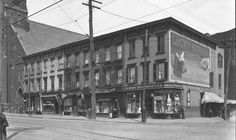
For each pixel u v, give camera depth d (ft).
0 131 38.68
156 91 109.50
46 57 167.84
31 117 129.49
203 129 64.90
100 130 62.54
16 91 192.44
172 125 80.23
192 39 124.98
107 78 129.08
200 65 130.11
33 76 177.99
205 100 126.11
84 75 141.18
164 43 109.91
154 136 50.90
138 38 118.11
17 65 193.36
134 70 118.52
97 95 133.08
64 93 151.53
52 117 126.72
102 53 131.95
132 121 96.58
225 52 99.25
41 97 168.55
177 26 113.91
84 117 125.18
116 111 119.65
